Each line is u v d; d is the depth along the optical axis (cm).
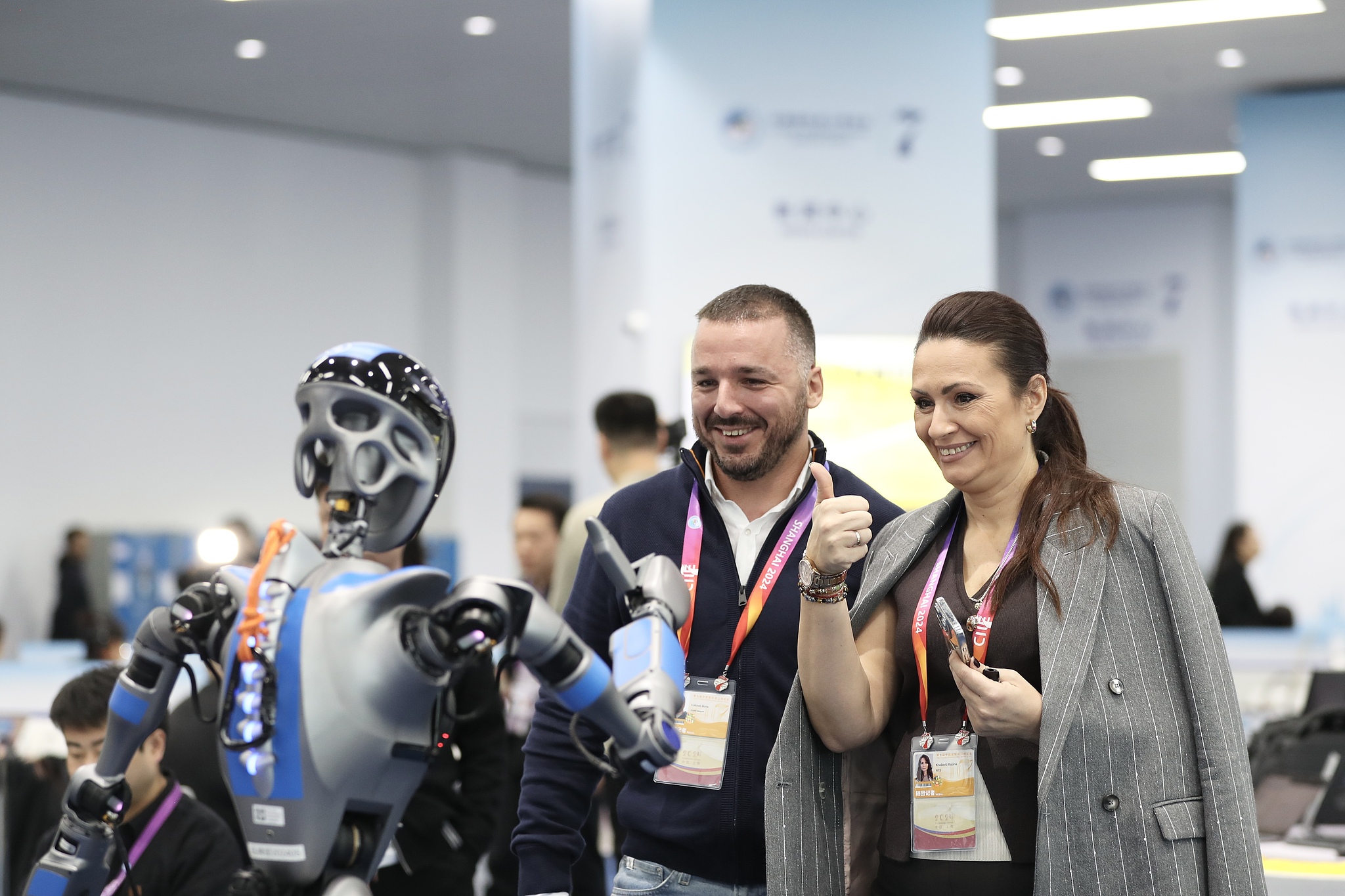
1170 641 167
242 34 791
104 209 1045
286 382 1156
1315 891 233
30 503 1017
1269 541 1005
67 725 230
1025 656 169
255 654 127
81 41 645
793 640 189
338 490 134
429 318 1245
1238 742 161
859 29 611
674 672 144
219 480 1116
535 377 1302
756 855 185
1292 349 1012
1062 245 1438
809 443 205
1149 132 1164
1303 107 1024
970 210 619
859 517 166
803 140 608
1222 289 1387
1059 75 1007
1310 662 576
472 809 270
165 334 1085
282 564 132
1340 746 292
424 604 134
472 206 1238
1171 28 896
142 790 224
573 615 202
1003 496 179
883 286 611
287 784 126
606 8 659
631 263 617
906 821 173
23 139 997
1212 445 1381
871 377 604
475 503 1232
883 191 612
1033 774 166
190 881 223
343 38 866
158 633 139
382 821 132
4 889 299
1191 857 159
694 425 193
